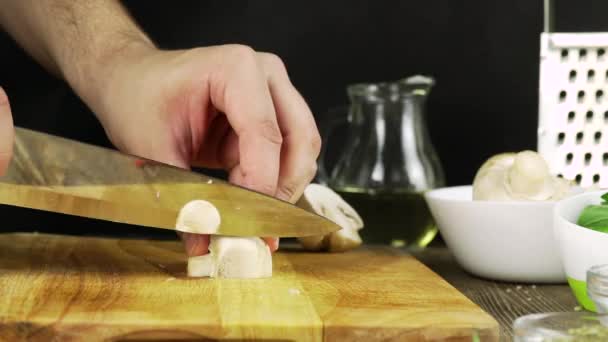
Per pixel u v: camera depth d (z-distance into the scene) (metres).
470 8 1.22
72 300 0.76
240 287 0.80
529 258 0.88
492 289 0.88
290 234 0.84
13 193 0.83
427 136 1.07
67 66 0.95
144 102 0.86
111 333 0.72
